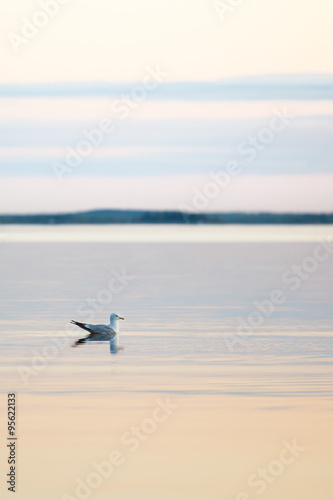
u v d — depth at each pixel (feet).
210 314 123.95
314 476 57.41
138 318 120.06
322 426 65.72
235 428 65.46
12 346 97.86
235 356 91.04
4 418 67.82
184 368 85.30
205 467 58.70
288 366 85.81
